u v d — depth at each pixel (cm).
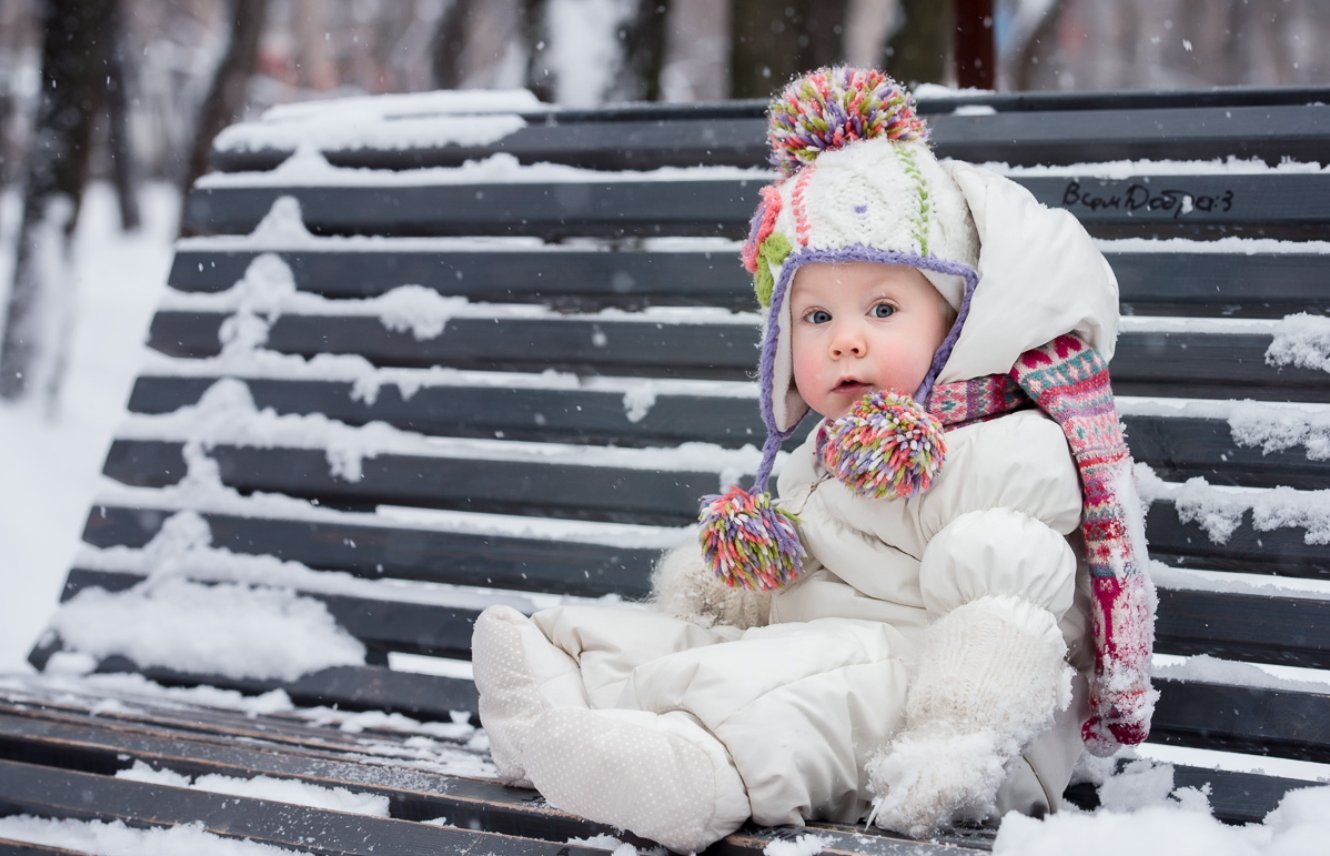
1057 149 271
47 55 995
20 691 288
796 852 172
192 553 306
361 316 310
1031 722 184
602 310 304
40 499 781
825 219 209
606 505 283
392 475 298
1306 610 233
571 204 300
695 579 229
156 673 296
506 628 208
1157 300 257
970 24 371
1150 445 251
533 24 603
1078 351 211
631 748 175
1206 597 238
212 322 321
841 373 211
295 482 305
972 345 206
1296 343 245
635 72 615
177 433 316
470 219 307
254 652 290
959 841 178
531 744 181
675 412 283
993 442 200
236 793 223
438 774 224
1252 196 255
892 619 206
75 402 1068
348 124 327
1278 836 178
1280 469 242
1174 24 2134
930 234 207
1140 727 205
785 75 577
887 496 202
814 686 184
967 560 191
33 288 1001
